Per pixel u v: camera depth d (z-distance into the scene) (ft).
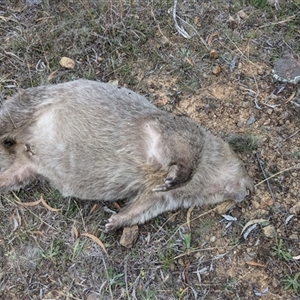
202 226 6.63
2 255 6.34
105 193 6.43
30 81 7.36
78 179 6.33
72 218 6.57
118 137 6.23
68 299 6.18
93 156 6.21
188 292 6.28
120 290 6.23
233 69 7.65
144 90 7.45
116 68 7.57
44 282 6.24
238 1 8.23
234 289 6.31
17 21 7.77
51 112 6.41
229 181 6.70
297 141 7.21
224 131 7.24
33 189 6.74
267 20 8.12
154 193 6.46
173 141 6.14
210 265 6.42
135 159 6.20
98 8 7.91
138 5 7.99
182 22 7.94
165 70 7.59
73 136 6.23
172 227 6.64
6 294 6.17
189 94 7.43
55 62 7.54
